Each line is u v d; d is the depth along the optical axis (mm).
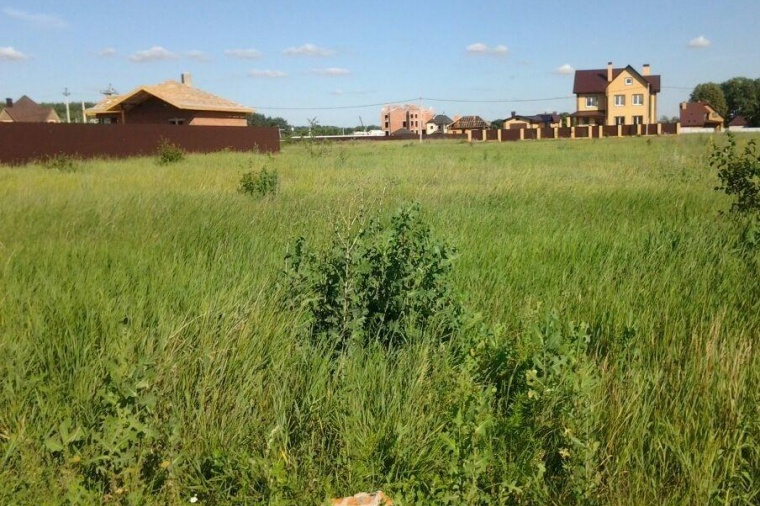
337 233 4672
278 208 9070
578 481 2830
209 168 17750
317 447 3223
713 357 3709
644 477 2928
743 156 8211
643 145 36625
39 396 3270
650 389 3525
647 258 6156
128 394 2922
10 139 23844
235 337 3902
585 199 10305
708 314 4539
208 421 3264
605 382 3602
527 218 8609
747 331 4258
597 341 4262
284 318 4230
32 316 4094
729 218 7871
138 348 3662
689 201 9672
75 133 25938
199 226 7426
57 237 6965
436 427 3254
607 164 18797
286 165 19156
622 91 88875
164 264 5516
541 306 4832
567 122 92438
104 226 7484
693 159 18109
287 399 3488
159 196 10086
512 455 3109
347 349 4016
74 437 2867
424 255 4336
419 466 3051
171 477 2824
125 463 2867
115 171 16766
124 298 4457
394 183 12508
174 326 3939
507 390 3580
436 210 9203
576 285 5270
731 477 2838
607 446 3117
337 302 4172
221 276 5199
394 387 3482
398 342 4227
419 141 68812
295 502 2779
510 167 17812
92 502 2709
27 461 2865
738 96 131375
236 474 2926
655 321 4457
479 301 4945
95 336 3924
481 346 3779
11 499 2697
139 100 39156
